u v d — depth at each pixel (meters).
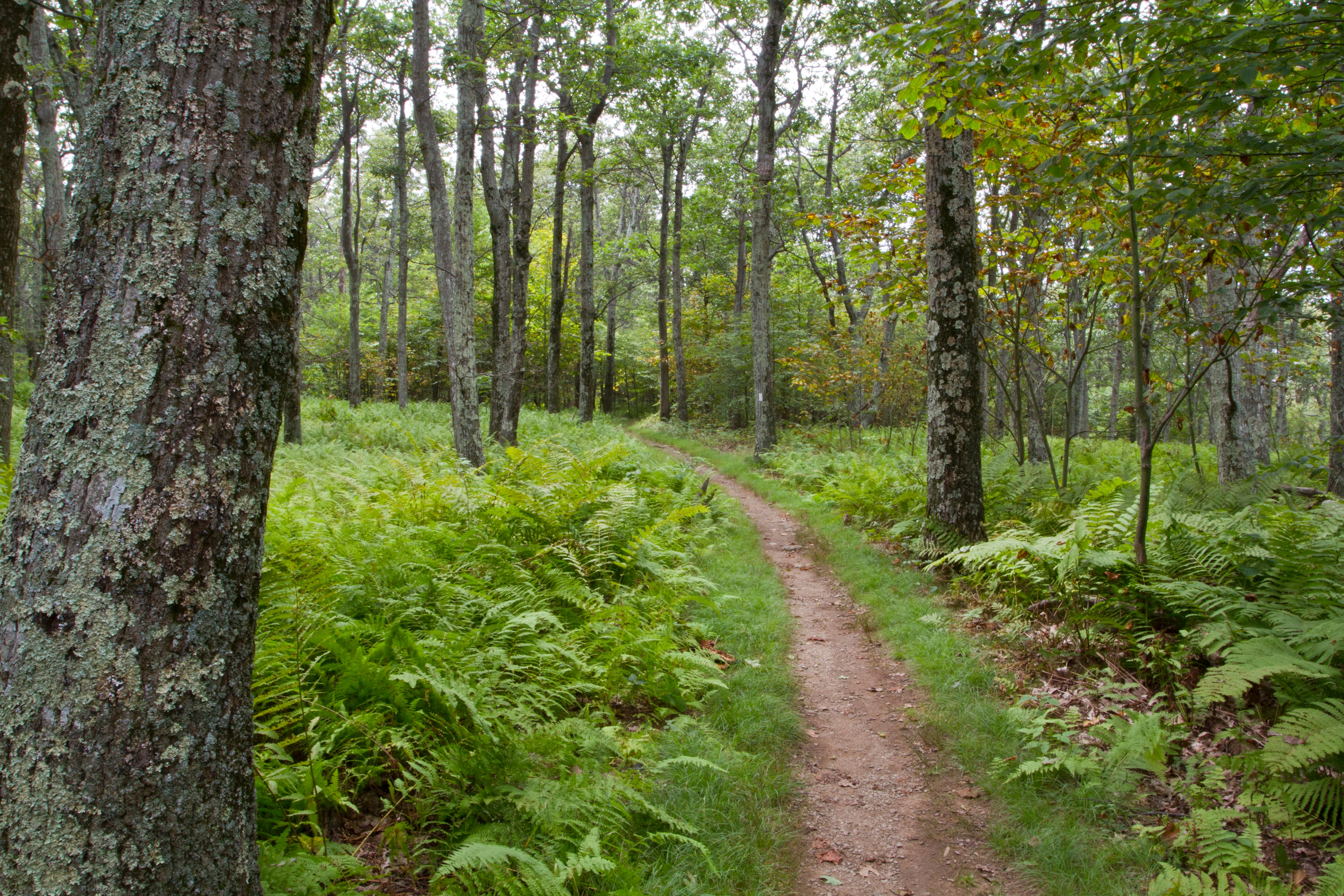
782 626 6.09
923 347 15.91
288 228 2.01
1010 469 8.87
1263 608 4.28
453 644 3.87
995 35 4.78
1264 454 12.67
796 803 3.72
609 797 3.16
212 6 1.87
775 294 28.22
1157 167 4.93
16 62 5.10
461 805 3.06
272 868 2.44
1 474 5.88
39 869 1.68
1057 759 3.78
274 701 3.45
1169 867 2.93
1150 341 7.27
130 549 1.74
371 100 20.45
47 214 12.19
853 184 22.48
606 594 5.80
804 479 13.20
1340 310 5.09
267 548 4.20
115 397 1.76
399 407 26.06
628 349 37.31
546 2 12.62
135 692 1.74
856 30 17.16
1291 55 4.13
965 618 5.88
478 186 30.83
